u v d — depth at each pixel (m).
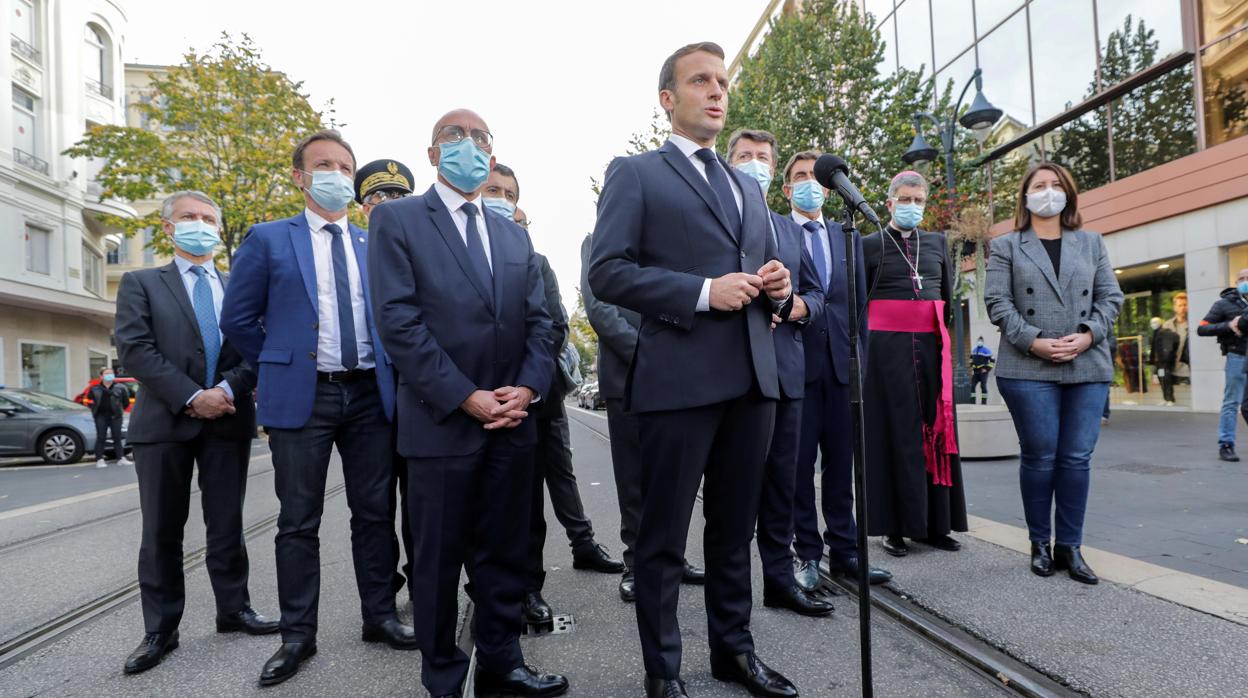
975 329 17.09
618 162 2.38
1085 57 13.89
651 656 2.23
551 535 4.87
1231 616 2.66
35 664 2.80
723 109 2.39
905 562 3.60
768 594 3.12
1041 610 2.83
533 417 2.50
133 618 3.34
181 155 18.70
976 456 7.39
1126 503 4.79
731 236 2.32
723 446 2.34
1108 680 2.20
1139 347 13.41
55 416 12.38
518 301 2.51
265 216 18.55
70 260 21.83
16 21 20.09
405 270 2.35
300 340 2.84
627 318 3.53
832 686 2.31
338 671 2.65
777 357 2.70
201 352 3.08
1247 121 11.13
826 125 14.23
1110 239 13.69
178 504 2.95
